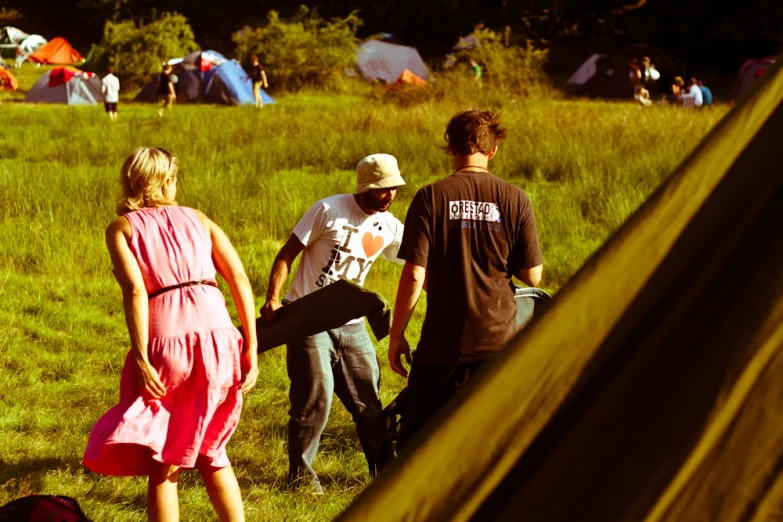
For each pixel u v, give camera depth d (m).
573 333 7.01
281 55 133.88
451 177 12.77
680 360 6.75
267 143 62.62
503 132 13.12
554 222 38.88
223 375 11.88
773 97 6.96
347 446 18.23
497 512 7.11
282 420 19.33
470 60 123.12
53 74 112.31
